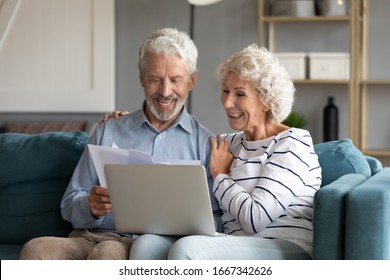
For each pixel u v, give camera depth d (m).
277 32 5.98
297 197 2.64
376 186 2.39
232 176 2.73
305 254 2.57
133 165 2.52
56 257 2.58
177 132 2.96
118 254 2.53
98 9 6.08
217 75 2.83
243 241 2.47
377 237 2.29
